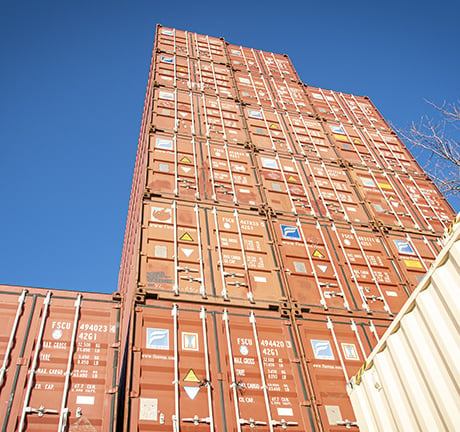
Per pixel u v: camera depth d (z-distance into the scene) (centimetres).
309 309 895
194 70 1698
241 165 1263
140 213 984
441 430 532
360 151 1583
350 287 995
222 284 884
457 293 518
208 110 1458
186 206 1040
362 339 874
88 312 747
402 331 604
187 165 1177
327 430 711
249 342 791
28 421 608
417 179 1522
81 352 696
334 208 1236
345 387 780
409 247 1182
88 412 637
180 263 895
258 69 1919
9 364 653
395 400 608
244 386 722
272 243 1025
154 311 783
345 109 1856
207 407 680
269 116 1578
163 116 1349
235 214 1069
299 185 1277
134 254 922
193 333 770
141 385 679
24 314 714
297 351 808
